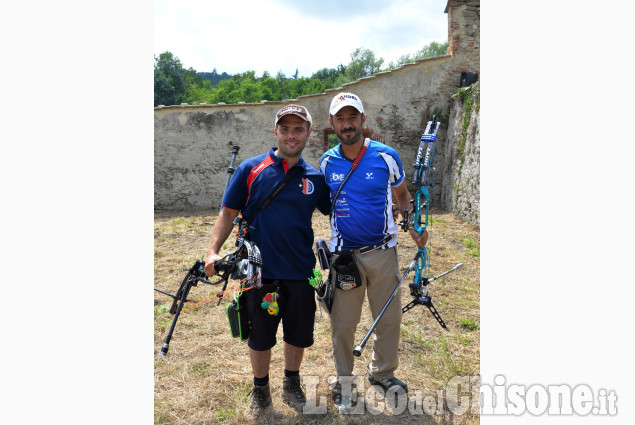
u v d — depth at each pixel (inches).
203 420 121.3
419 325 177.5
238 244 117.0
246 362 150.9
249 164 119.3
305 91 2783.0
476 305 198.1
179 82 1995.6
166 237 345.1
